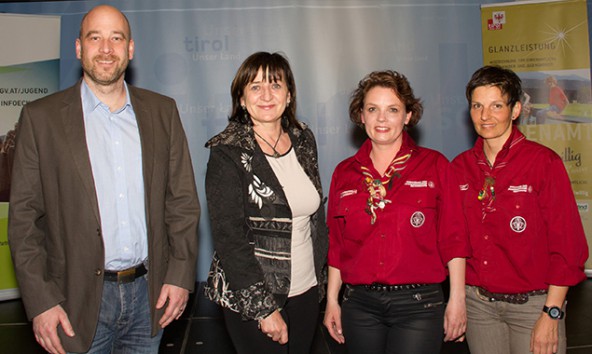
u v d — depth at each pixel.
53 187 1.93
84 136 1.93
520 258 2.02
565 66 5.10
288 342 2.01
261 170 1.94
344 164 2.25
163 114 2.13
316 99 5.32
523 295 2.03
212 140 1.92
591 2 5.39
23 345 3.84
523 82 5.14
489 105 2.06
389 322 2.04
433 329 1.99
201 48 5.25
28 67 4.98
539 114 5.13
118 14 2.00
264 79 1.99
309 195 2.05
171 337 3.94
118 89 2.02
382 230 2.04
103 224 1.95
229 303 1.89
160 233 2.06
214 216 1.88
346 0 5.29
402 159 2.09
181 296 2.06
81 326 1.93
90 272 1.92
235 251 1.87
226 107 5.28
